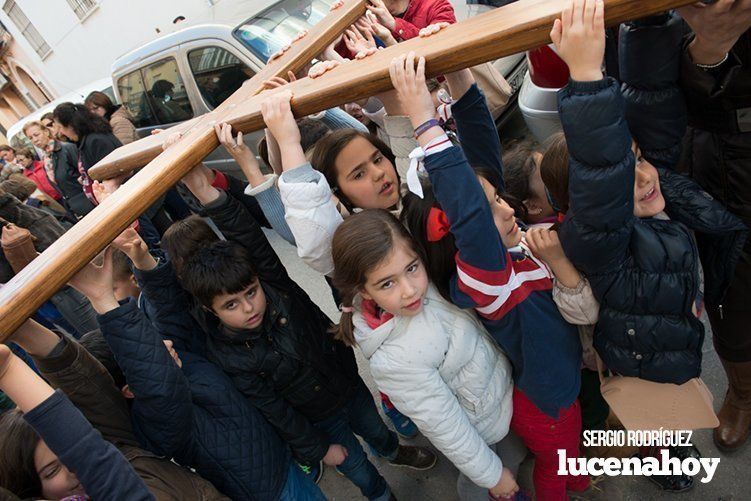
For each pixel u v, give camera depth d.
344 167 1.18
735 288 1.21
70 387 1.00
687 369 1.04
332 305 2.94
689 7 0.77
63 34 11.42
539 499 1.38
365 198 1.21
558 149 1.08
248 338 1.31
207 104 3.78
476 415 1.18
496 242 0.95
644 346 1.04
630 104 1.04
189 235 1.40
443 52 0.77
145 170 0.93
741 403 1.48
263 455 1.28
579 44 0.69
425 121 0.86
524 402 1.21
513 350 1.11
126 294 1.72
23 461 0.88
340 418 1.54
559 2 0.71
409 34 1.94
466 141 1.25
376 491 1.62
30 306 0.72
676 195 1.06
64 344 0.98
